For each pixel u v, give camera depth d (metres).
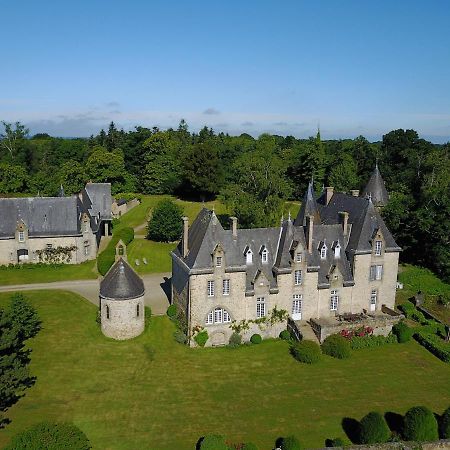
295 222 74.94
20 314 55.53
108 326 57.12
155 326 60.25
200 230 59.31
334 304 63.31
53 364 51.41
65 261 83.00
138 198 145.12
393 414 45.72
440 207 86.19
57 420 42.62
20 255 81.75
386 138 149.62
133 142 173.12
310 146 147.88
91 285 73.88
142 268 85.06
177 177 155.88
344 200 70.81
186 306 58.22
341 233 64.69
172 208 101.69
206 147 141.25
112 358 53.28
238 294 58.25
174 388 48.59
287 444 38.53
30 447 31.09
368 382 51.31
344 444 40.81
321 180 145.88
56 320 61.06
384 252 64.38
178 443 40.44
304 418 44.56
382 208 91.94
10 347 46.25
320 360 55.28
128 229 103.06
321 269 62.41
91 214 95.19
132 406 45.31
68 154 181.50
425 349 59.47
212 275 56.72
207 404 46.12
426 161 120.25
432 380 52.22
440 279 82.88
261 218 92.50
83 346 55.22
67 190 136.25
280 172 101.69
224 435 41.66
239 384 49.88
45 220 82.38
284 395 48.22
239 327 59.03
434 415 44.25
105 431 41.62
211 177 141.25
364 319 61.25
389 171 136.38
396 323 61.78
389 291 66.19
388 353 58.09
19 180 140.62
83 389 47.56
